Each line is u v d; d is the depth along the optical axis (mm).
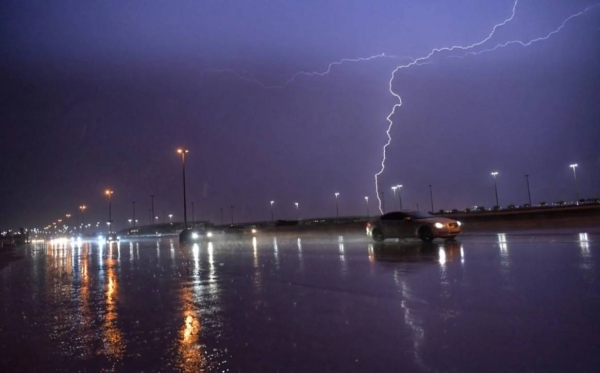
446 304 8945
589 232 25703
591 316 7582
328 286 11938
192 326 8367
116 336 7922
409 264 15156
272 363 6184
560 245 18562
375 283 11906
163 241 61000
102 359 6695
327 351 6570
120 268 20281
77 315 9883
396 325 7711
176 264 20828
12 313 10391
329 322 8172
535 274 11688
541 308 8234
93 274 18188
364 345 6742
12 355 7074
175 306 10359
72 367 6418
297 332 7641
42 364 6594
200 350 6883
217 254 26203
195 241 47625
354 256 19359
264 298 10758
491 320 7652
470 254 17016
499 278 11406
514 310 8203
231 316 9039
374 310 8859
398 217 25484
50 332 8445
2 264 27156
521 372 5441
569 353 5980
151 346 7223
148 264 21703
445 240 25234
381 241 26328
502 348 6277
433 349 6379
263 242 39312
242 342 7211
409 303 9258
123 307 10562
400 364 5898
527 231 29750
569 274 11414
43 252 41438
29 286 15227
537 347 6250
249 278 14344
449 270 13203
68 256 32781
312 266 16609
